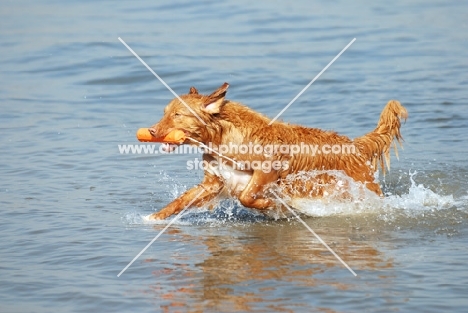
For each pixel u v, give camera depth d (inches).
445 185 556.7
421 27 1090.7
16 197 536.1
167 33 1071.0
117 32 1082.1
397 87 813.9
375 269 402.9
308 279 390.6
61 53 976.3
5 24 1155.3
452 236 454.9
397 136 532.1
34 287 390.9
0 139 681.0
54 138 684.1
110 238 458.6
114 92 832.3
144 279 397.4
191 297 373.7
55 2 1330.0
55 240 454.9
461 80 834.2
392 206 513.3
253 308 358.3
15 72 911.0
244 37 1044.5
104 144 668.7
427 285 381.1
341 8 1227.2
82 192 549.0
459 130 684.7
